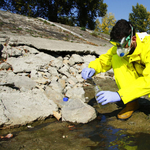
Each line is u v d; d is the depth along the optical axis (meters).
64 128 2.10
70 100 2.87
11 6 23.30
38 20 11.21
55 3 22.11
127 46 1.87
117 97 1.84
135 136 1.86
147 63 1.88
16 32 6.64
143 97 3.12
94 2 23.62
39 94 2.81
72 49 5.17
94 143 1.75
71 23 24.30
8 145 1.69
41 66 4.04
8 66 3.72
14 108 2.30
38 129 2.06
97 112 2.49
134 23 36.19
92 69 2.39
